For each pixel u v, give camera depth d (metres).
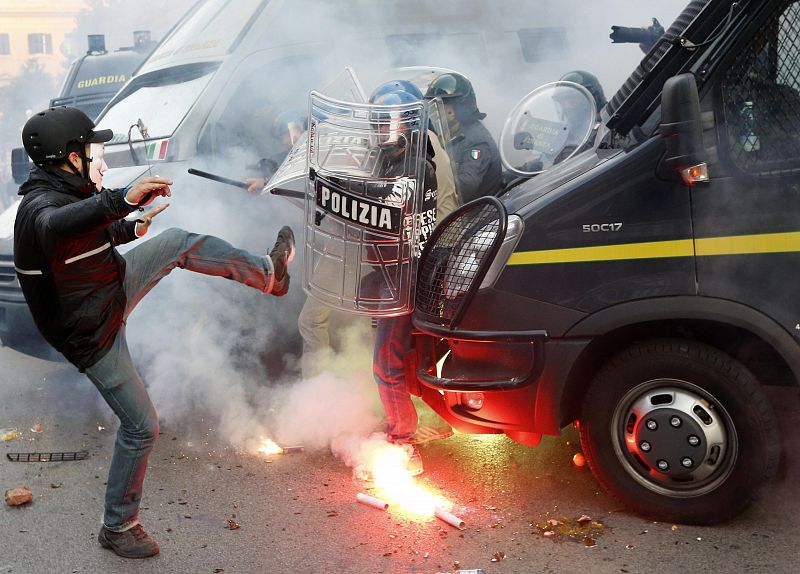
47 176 3.36
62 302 3.34
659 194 3.62
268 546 3.72
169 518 4.01
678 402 3.68
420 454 4.57
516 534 3.74
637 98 3.88
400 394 4.31
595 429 3.82
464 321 3.83
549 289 3.73
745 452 3.60
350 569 3.50
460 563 3.51
